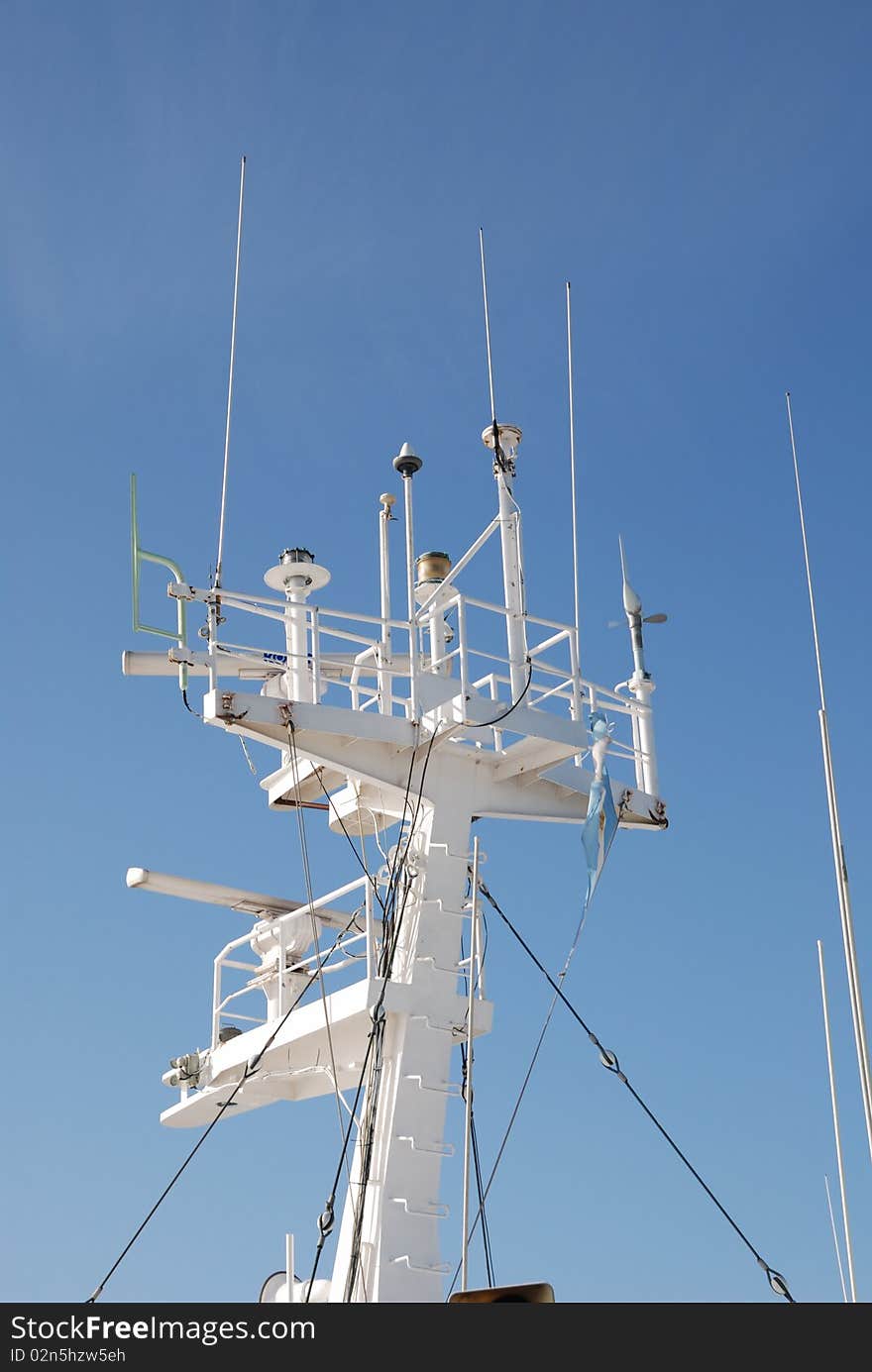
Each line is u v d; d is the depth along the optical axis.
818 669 18.02
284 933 21.59
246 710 19.12
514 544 20.77
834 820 17.12
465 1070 18.98
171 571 19.39
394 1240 18.02
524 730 19.55
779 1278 17.41
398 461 21.56
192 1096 22.25
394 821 21.83
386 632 20.59
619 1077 18.23
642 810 21.38
